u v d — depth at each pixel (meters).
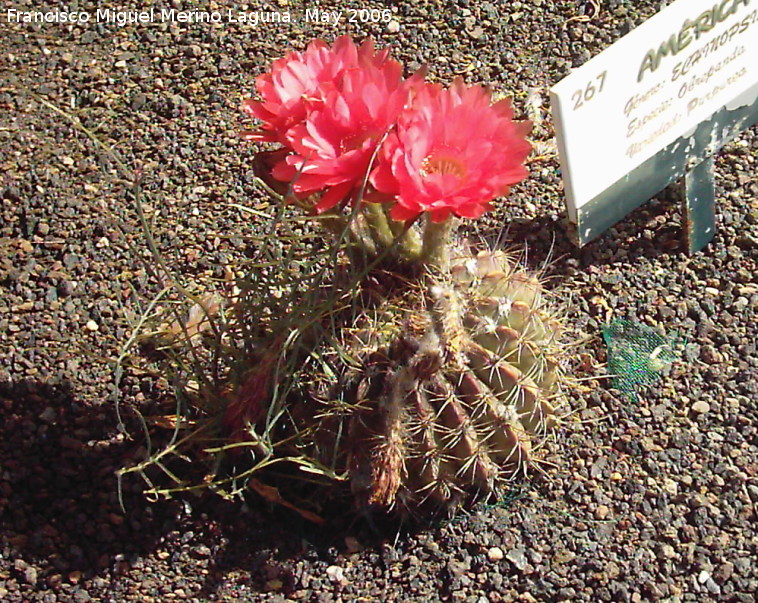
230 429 0.72
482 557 0.72
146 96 0.94
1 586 0.72
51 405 0.78
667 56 0.75
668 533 0.73
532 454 0.73
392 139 0.62
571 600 0.71
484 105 0.64
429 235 0.66
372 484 0.68
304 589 0.72
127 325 0.82
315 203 0.68
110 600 0.71
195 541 0.73
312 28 0.98
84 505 0.74
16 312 0.83
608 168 0.77
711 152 0.81
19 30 0.99
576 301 0.82
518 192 0.87
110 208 0.88
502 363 0.68
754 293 0.81
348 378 0.67
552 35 0.96
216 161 0.90
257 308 0.71
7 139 0.92
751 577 0.71
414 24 0.97
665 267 0.83
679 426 0.77
